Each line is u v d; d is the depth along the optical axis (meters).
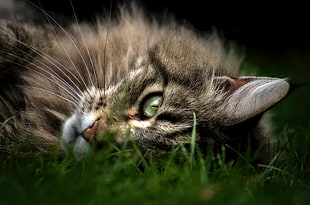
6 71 0.70
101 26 0.76
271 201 0.56
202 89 0.68
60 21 0.76
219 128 0.66
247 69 0.80
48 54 0.72
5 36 0.70
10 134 0.68
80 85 0.70
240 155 0.64
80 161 0.62
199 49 0.73
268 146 0.70
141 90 0.66
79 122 0.66
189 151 0.65
